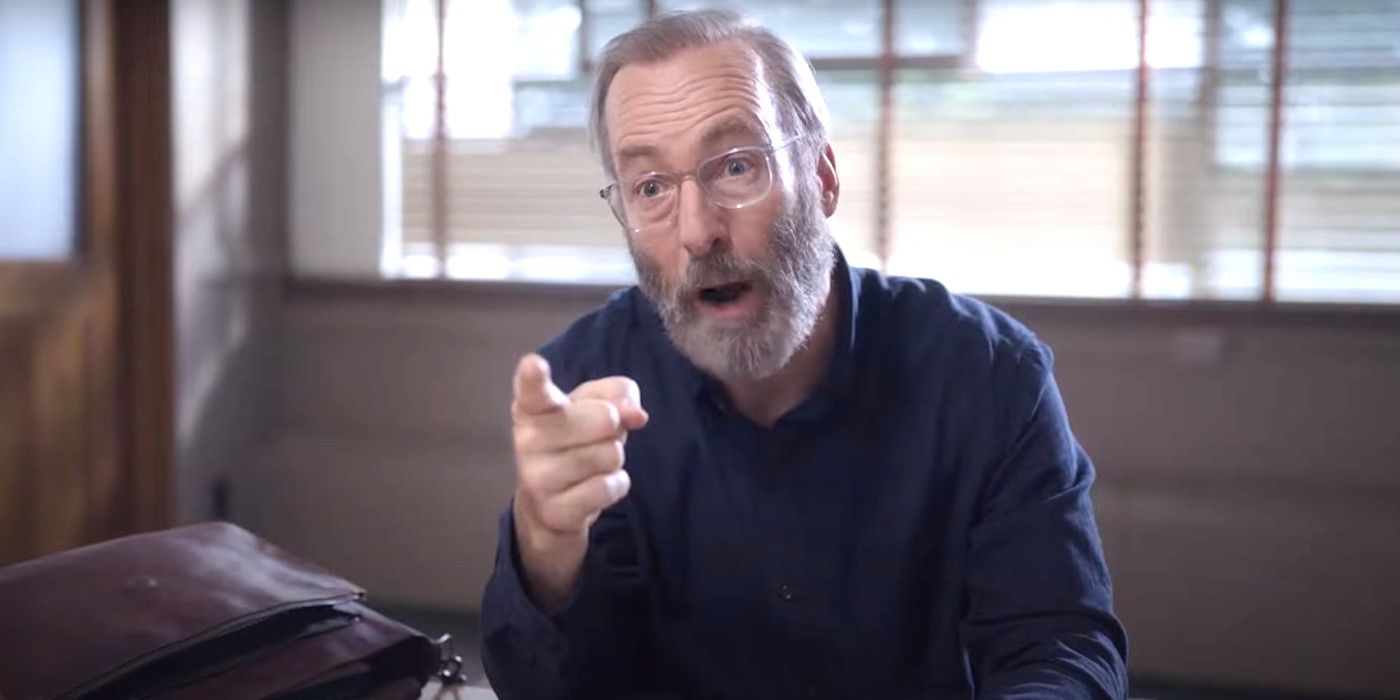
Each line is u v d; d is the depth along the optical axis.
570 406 0.83
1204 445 2.84
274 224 3.44
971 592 1.08
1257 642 2.67
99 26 2.93
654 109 1.01
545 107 3.26
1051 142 2.92
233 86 3.25
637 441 1.20
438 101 3.32
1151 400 2.86
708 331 1.04
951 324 1.17
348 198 3.40
